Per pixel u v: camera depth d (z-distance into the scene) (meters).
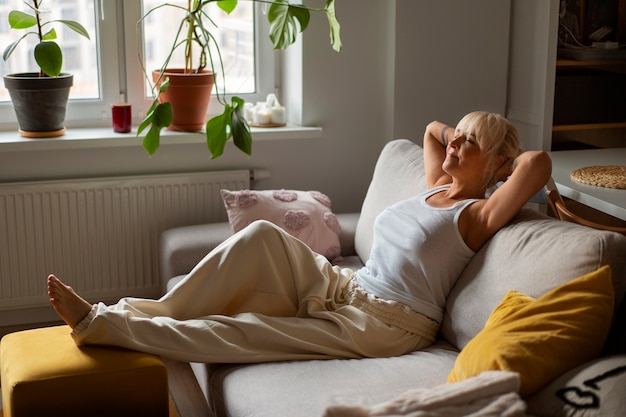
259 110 3.78
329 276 2.62
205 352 2.31
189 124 3.67
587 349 1.78
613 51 3.69
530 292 2.11
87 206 3.55
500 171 2.53
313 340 2.38
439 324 2.48
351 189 3.94
